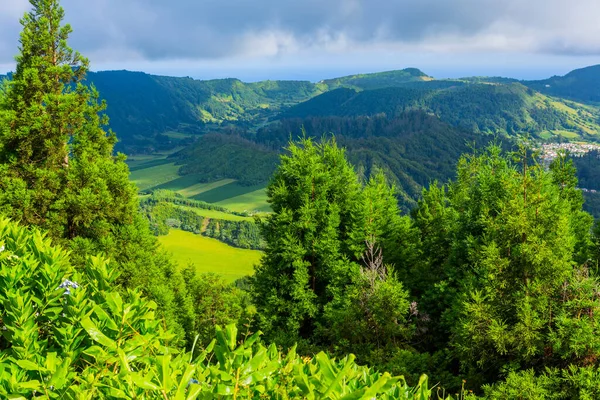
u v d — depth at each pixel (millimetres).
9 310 2953
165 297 22688
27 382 2199
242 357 2074
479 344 13641
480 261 14719
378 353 16062
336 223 20328
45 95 20922
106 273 3326
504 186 16062
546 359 13156
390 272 17594
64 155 21281
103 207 20766
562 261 13328
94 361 2654
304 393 1871
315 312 19562
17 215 18688
